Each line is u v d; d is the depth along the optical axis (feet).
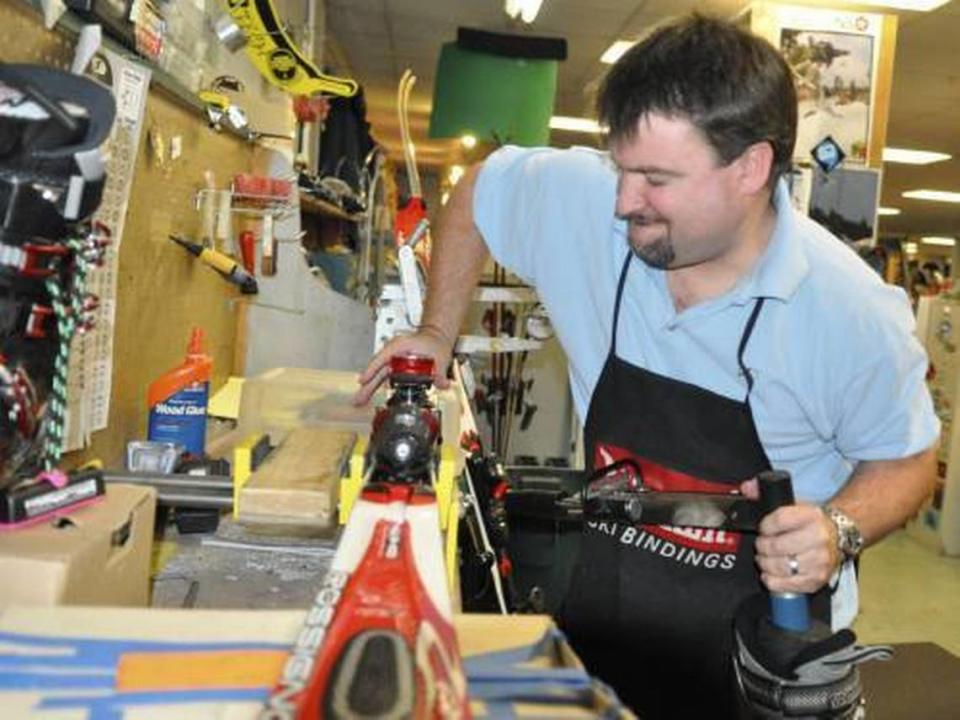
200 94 5.53
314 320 7.49
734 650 3.17
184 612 2.09
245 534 3.83
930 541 15.56
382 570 2.07
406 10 17.47
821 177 11.41
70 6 3.58
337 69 22.72
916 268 45.39
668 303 3.82
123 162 4.14
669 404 3.92
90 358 3.97
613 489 3.61
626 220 3.43
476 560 5.16
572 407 10.02
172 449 4.16
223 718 1.73
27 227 2.28
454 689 1.73
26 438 2.42
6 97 2.21
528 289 6.73
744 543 3.93
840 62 11.74
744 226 3.45
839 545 3.09
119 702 1.77
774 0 12.55
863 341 3.54
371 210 12.12
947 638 11.52
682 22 3.33
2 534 2.34
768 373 3.69
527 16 15.38
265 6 5.95
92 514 2.58
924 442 3.68
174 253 5.31
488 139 13.52
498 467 6.11
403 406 3.03
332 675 1.73
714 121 3.06
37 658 1.88
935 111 22.99
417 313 5.82
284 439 3.97
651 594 4.11
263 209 6.73
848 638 2.84
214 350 6.40
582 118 25.96
